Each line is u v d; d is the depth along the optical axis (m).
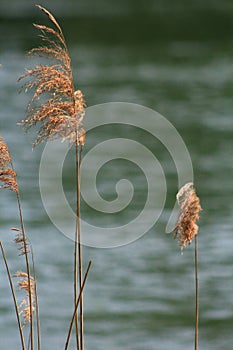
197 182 38.34
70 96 9.46
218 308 22.70
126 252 28.30
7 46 85.38
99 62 79.12
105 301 23.45
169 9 123.12
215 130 50.53
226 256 27.20
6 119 52.81
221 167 41.28
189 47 88.00
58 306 22.89
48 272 25.77
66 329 21.25
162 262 27.00
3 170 9.85
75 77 70.88
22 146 44.94
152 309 22.78
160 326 21.59
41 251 28.00
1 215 32.62
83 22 107.75
